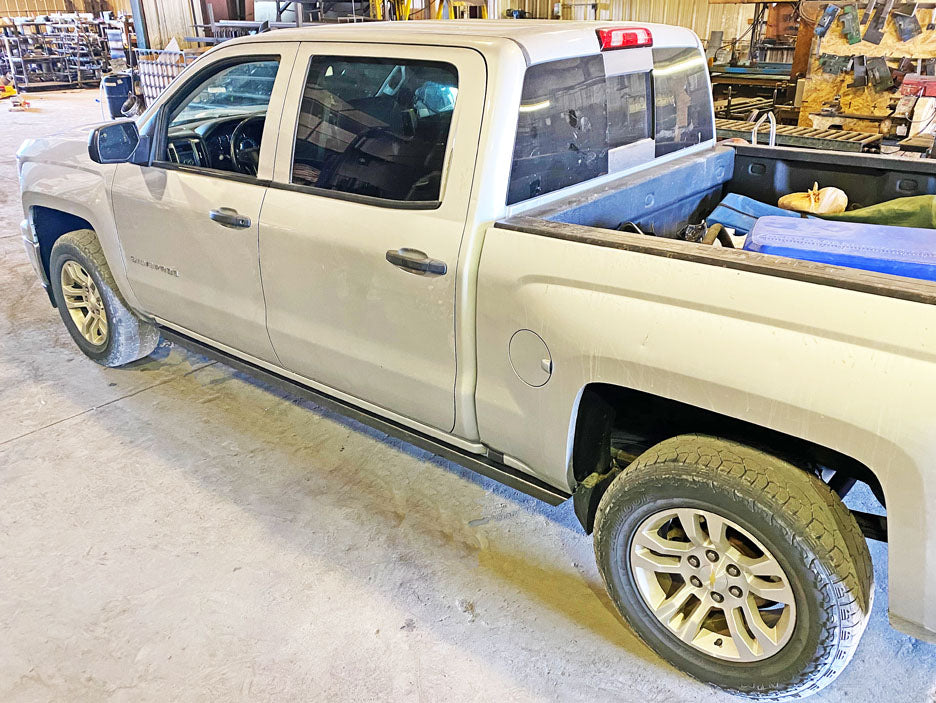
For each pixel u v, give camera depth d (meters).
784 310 1.69
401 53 2.33
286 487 3.12
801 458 1.97
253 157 2.88
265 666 2.26
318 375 2.92
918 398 1.54
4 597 2.53
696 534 1.98
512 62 2.14
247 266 2.90
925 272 1.99
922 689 2.15
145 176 3.23
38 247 4.09
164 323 3.65
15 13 20.02
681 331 1.83
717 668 2.08
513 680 2.21
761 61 8.70
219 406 3.77
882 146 4.95
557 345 2.05
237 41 2.84
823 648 1.85
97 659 2.29
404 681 2.21
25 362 4.27
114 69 10.88
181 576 2.62
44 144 3.94
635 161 2.80
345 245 2.49
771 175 3.28
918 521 1.62
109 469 3.24
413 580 2.60
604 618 2.44
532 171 2.30
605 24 2.64
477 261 2.19
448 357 2.36
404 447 3.41
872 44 5.43
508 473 2.49
